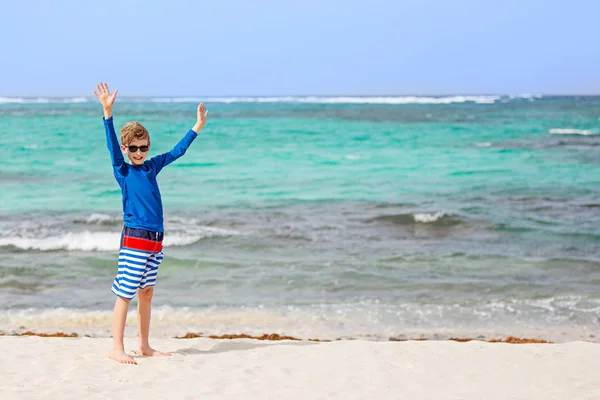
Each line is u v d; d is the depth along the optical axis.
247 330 7.24
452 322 7.62
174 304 8.17
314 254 10.68
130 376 4.89
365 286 9.03
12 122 49.78
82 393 4.48
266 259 10.34
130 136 5.07
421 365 5.38
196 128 5.55
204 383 4.77
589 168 22.23
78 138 33.69
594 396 4.63
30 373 4.91
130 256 5.10
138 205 5.09
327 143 32.25
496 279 9.38
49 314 7.74
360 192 16.86
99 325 7.41
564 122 53.94
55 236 11.45
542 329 7.39
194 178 19.27
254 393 4.58
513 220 13.30
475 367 5.34
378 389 4.73
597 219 13.50
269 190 17.08
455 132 40.88
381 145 31.30
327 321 7.60
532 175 20.38
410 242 11.59
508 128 45.34
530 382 4.95
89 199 15.43
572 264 10.18
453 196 16.30
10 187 17.22
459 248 11.18
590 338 7.11
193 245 11.16
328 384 4.82
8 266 9.77
